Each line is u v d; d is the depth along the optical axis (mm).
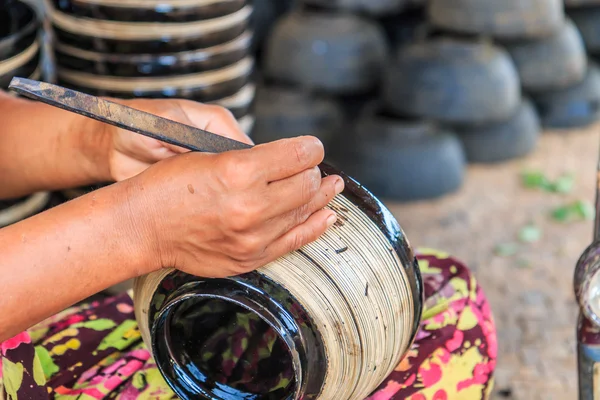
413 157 2391
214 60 1488
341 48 2545
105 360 1003
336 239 796
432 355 964
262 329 852
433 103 2426
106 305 1114
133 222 718
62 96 697
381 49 2648
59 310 740
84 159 1012
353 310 778
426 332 1000
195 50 1463
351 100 2846
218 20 1466
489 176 2619
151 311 825
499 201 2451
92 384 950
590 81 2906
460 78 2396
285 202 693
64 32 1450
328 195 740
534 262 2102
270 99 2584
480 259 2123
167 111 926
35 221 727
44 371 976
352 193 842
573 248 2172
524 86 2725
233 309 848
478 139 2648
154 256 738
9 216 1344
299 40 2566
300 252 779
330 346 774
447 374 956
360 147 2438
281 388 841
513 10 2422
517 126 2662
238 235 696
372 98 2840
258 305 752
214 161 691
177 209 703
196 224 703
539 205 2424
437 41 2484
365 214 827
